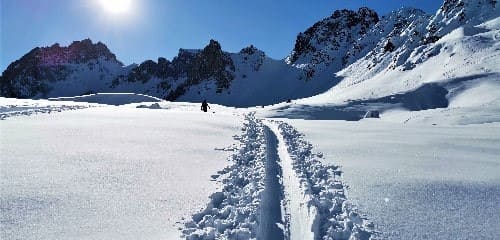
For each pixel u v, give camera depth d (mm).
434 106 90438
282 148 15969
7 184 9773
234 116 27922
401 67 144500
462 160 13805
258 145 16297
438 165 13000
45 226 7746
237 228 8086
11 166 11359
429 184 10836
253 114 33625
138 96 119938
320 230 8180
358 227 8188
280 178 11492
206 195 9867
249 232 7766
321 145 16625
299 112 75000
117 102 114312
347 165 13016
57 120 21266
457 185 10781
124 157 13062
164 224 8125
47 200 8945
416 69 135750
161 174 11375
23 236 7312
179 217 8516
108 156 13070
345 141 17703
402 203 9516
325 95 144125
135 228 7867
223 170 12164
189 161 13070
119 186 10156
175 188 10242
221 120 24062
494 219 8711
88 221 8062
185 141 16391
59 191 9531
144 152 13945
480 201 9711
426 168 12586
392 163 13266
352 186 10758
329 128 22078
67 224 7883
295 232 8070
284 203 9539
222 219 8602
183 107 74062
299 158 13859
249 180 11141
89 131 17672
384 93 116500
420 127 23453
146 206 8969
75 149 13883
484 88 88938
